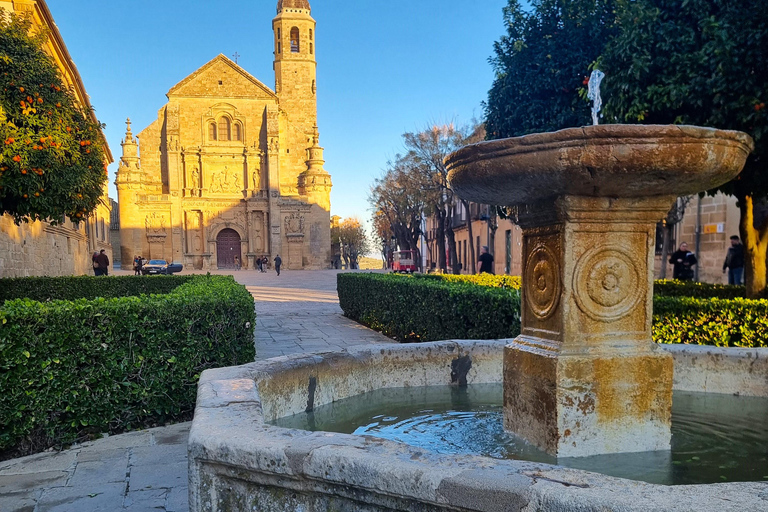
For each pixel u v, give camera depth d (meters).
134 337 4.49
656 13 6.59
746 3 6.20
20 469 3.64
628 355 2.79
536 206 2.97
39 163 7.23
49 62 7.94
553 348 2.80
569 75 8.88
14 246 13.77
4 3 12.77
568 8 8.70
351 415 3.51
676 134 2.26
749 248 7.56
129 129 46.19
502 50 9.90
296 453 1.85
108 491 3.27
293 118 54.72
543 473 1.60
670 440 2.86
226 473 2.03
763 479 2.38
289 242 48.88
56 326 4.02
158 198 46.28
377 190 36.59
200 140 47.56
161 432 4.49
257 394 2.67
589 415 2.72
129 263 45.59
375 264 123.56
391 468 1.68
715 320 5.48
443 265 32.97
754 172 6.75
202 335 5.01
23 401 3.86
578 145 2.32
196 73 47.28
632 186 2.50
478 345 4.42
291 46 55.19
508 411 3.12
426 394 4.09
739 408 3.55
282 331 10.86
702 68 6.41
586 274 2.79
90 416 4.25
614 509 1.36
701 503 1.35
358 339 9.66
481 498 1.53
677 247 16.64
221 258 48.75
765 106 5.94
